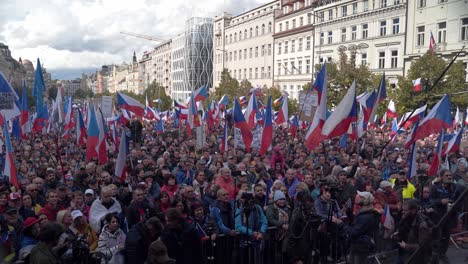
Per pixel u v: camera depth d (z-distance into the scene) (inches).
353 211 344.5
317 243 301.0
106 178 378.3
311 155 602.9
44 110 661.9
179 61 4237.2
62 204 338.3
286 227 291.6
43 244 208.4
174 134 962.1
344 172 362.9
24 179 394.0
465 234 347.9
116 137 666.2
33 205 338.0
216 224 285.9
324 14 2170.3
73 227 273.4
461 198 154.1
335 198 325.1
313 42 2244.1
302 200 290.4
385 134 943.0
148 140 856.3
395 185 398.3
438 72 1240.8
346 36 2027.6
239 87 2303.2
